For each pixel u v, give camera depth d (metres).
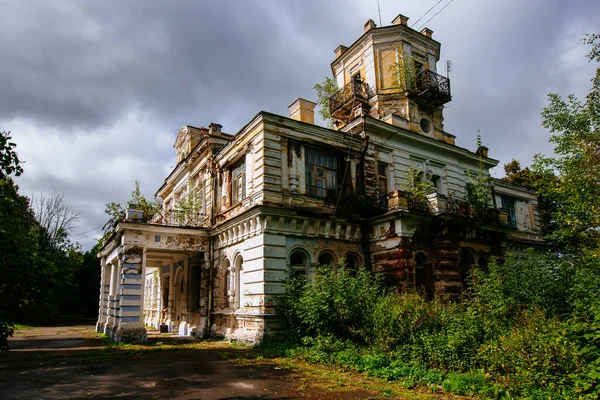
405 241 16.52
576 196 14.80
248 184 17.20
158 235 18.52
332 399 7.86
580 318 8.46
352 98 22.27
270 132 16.58
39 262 6.77
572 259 12.27
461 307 11.74
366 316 12.02
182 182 26.62
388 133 20.45
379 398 7.90
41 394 8.48
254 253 15.78
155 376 10.21
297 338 13.87
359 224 17.91
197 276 21.69
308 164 17.81
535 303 10.69
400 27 22.95
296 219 16.20
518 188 28.09
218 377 9.98
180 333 22.00
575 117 16.09
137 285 17.53
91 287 46.69
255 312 15.27
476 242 18.92
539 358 7.47
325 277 13.73
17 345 17.47
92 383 9.48
